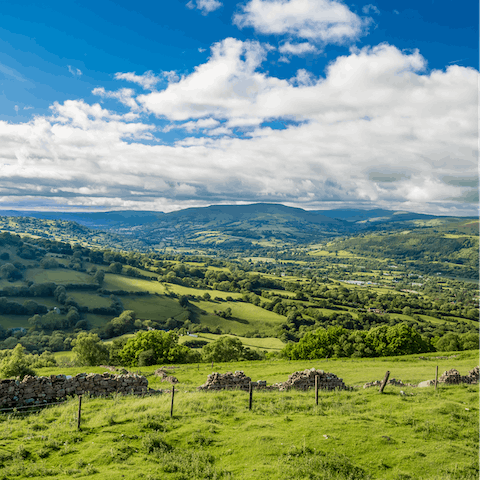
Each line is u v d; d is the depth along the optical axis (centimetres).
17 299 17550
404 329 8681
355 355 8312
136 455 1652
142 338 7525
